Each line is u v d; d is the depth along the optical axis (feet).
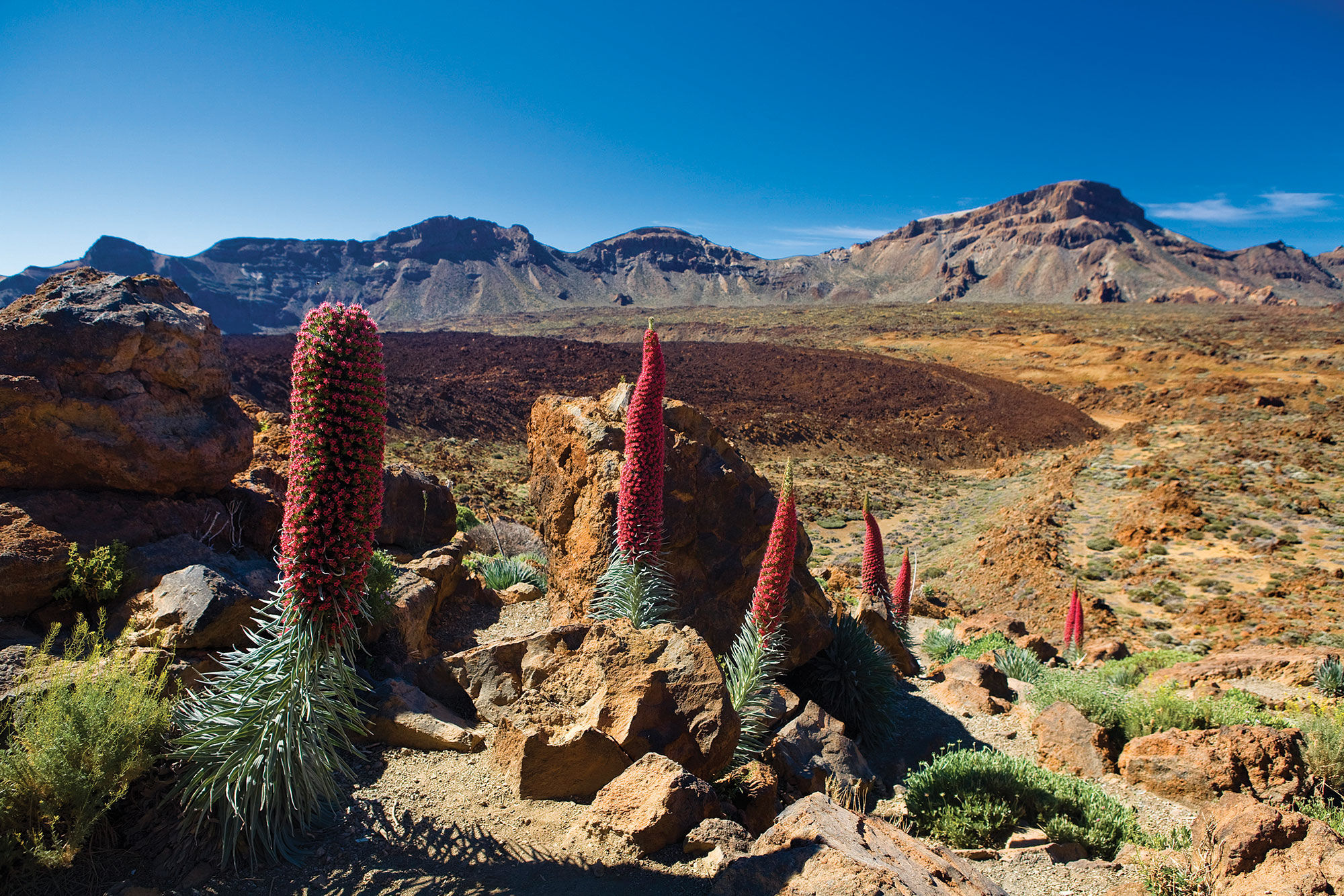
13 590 16.63
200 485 23.17
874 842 13.56
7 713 13.30
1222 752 23.22
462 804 15.12
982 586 102.68
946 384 354.54
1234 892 15.16
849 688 27.32
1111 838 19.44
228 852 12.67
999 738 29.37
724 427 252.83
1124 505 124.47
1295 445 146.41
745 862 12.16
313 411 12.30
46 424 19.69
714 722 16.84
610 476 27.73
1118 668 43.93
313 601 13.19
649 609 20.21
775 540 18.84
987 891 13.28
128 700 13.20
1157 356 367.25
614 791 14.49
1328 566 87.71
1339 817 20.61
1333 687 35.12
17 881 11.76
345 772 14.56
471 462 171.83
